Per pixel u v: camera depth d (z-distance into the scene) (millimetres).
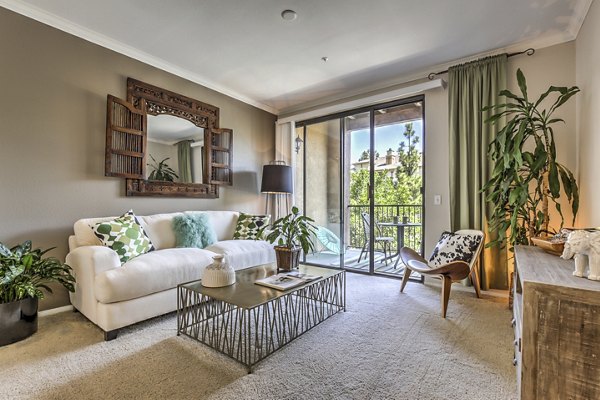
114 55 2914
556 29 2596
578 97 2531
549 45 2738
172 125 3426
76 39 2654
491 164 2922
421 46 2900
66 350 1827
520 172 2631
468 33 2668
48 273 2094
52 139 2521
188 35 2748
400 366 1661
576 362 1007
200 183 3727
